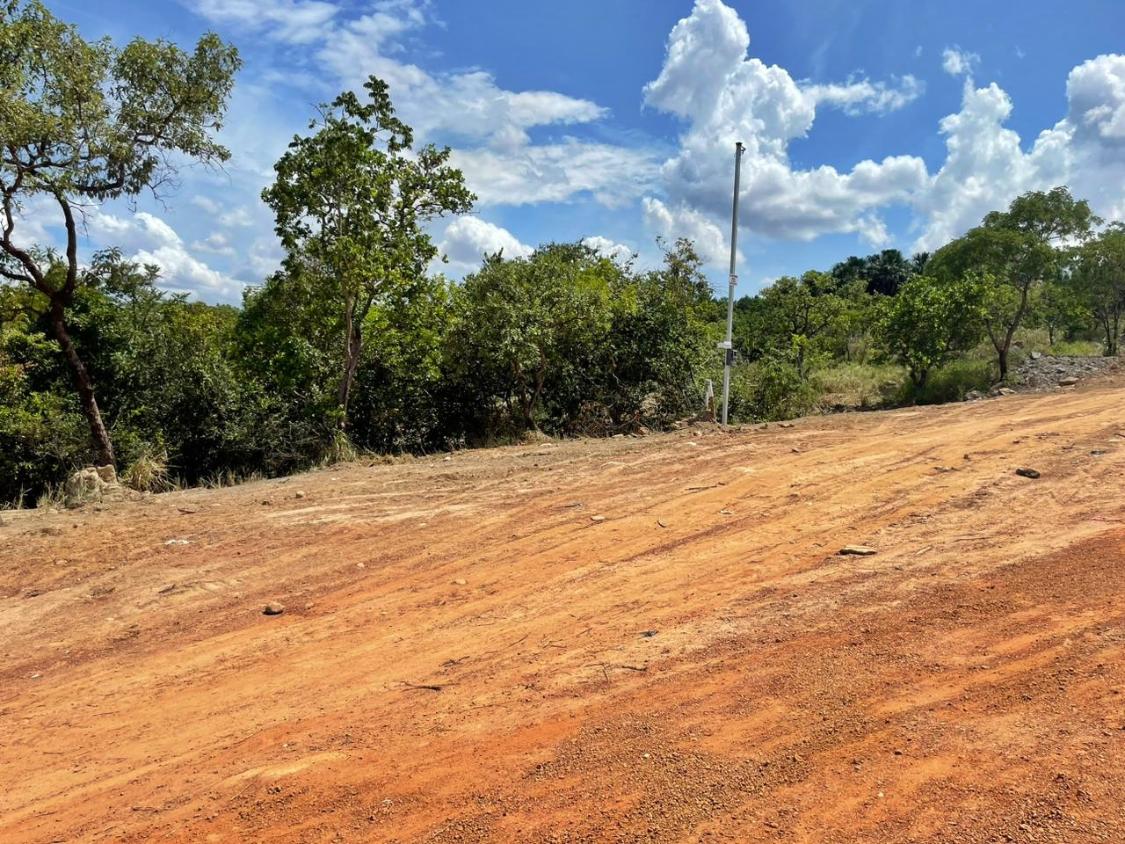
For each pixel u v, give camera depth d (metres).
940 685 3.47
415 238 15.72
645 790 2.98
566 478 9.41
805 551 5.71
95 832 3.16
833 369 25.70
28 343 14.31
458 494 9.02
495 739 3.54
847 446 9.51
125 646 5.32
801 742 3.18
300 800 3.21
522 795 3.06
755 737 3.26
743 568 5.54
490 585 5.86
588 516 7.49
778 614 4.57
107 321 15.55
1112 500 5.80
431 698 4.08
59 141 11.29
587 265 23.11
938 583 4.66
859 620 4.30
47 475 14.02
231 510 8.82
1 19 10.95
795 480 7.87
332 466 13.19
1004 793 2.68
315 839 2.94
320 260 14.98
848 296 39.94
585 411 18.58
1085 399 12.10
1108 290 21.23
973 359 20.61
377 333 16.30
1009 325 18.97
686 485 8.31
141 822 3.20
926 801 2.70
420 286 15.98
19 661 5.20
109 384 15.38
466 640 4.86
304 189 14.48
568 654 4.44
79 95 11.57
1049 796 2.62
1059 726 3.02
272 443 15.17
